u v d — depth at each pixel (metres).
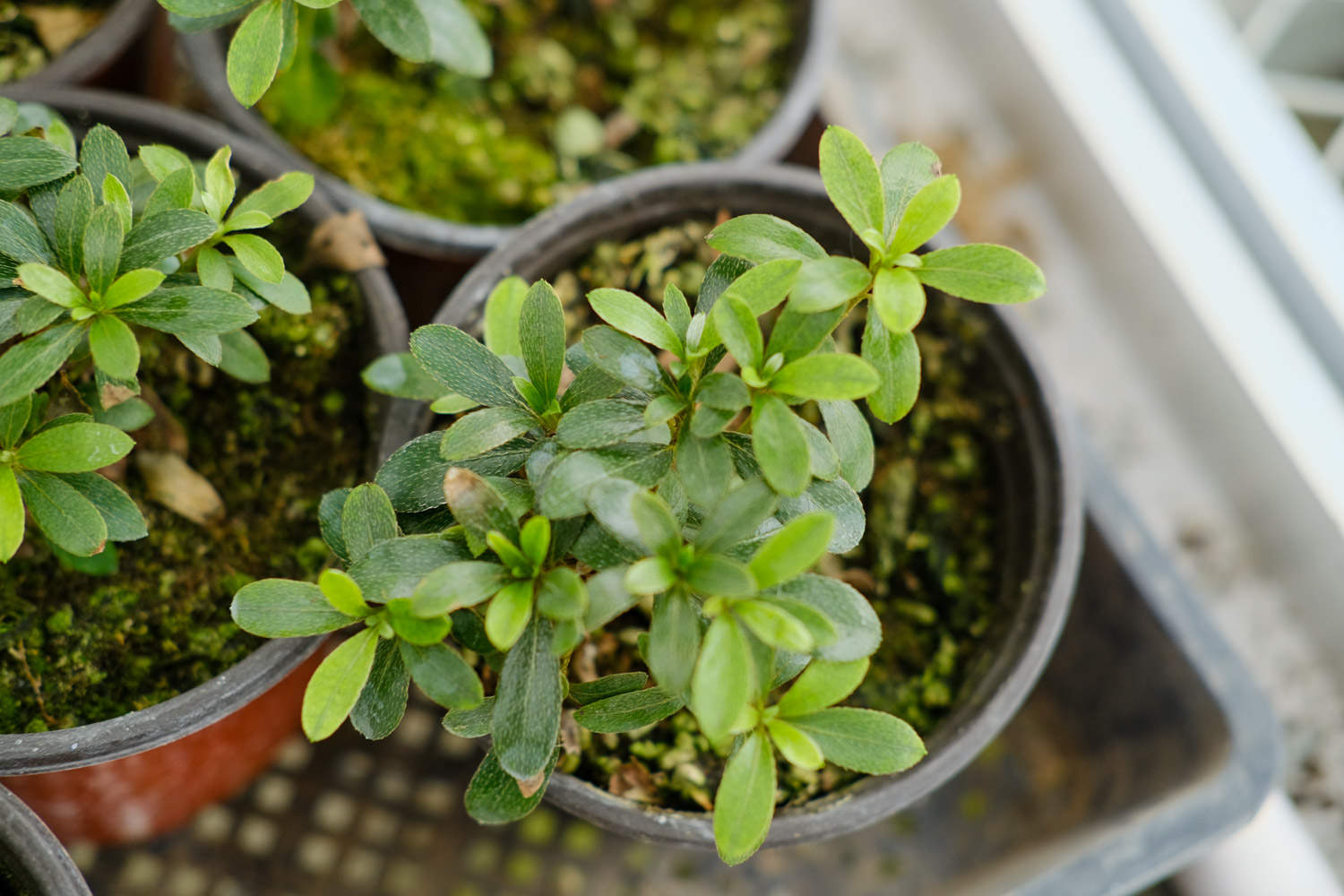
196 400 0.58
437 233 0.60
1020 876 0.61
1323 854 0.72
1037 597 0.56
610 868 0.64
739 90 0.73
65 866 0.49
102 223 0.46
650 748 0.56
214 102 0.60
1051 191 0.79
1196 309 0.71
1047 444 0.58
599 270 0.59
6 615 0.55
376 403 0.56
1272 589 0.76
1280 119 0.75
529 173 0.67
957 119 0.81
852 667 0.46
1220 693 0.60
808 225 0.58
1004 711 0.54
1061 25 0.75
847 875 0.64
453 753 0.65
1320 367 0.72
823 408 0.48
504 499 0.45
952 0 0.79
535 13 0.74
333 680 0.45
